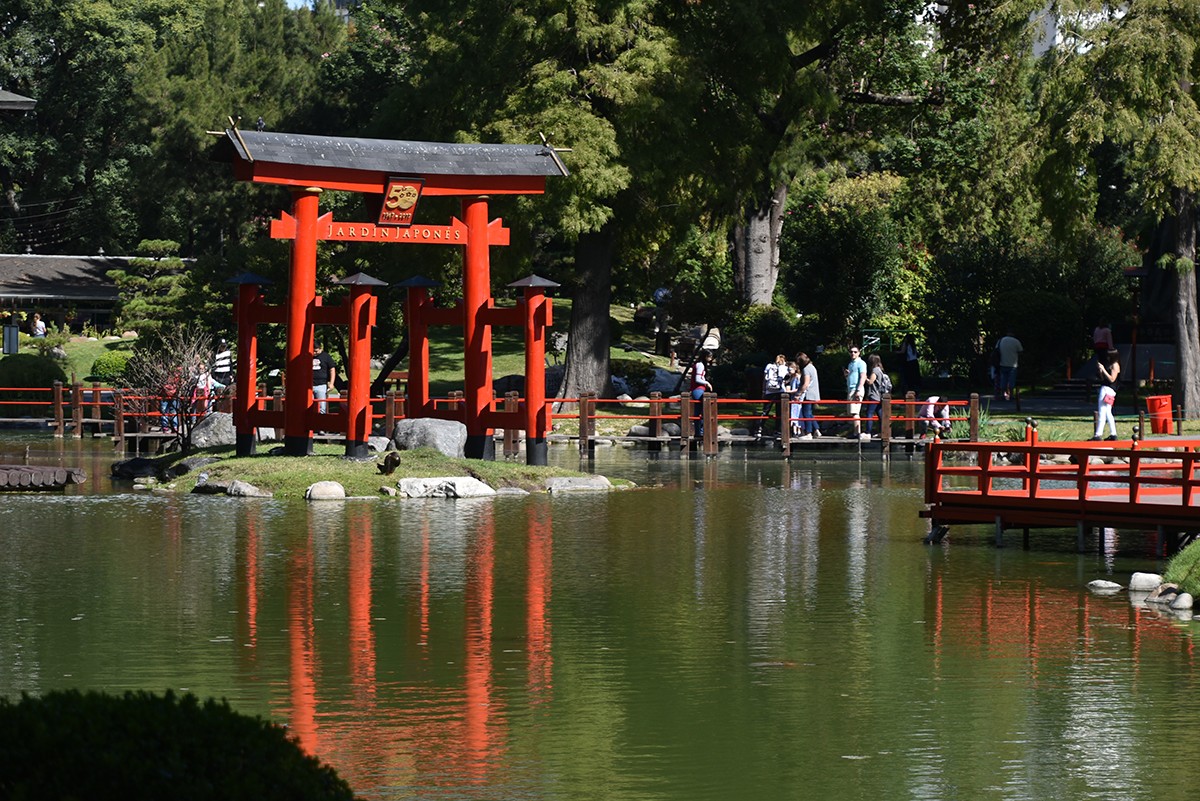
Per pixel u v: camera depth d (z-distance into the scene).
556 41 46.09
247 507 28.36
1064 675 14.68
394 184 31.31
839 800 10.75
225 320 55.19
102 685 13.85
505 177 32.59
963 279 58.56
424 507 28.58
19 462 38.19
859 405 43.12
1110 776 11.32
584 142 44.75
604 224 50.66
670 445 44.84
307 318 31.72
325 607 18.00
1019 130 45.84
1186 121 41.22
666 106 45.56
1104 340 56.84
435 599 18.62
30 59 97.25
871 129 58.91
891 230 58.44
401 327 52.78
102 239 98.06
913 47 54.84
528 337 32.94
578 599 18.73
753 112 50.88
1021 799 10.77
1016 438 41.94
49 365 58.44
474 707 13.33
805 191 67.56
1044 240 61.03
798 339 58.03
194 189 74.50
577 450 43.31
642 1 46.19
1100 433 39.06
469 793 10.85
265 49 79.94
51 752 6.70
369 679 14.33
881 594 19.25
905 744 12.23
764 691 14.01
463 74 47.69
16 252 99.12
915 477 35.56
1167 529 22.28
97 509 27.94
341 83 69.62
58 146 97.25
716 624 17.20
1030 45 44.53
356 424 31.67
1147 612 18.09
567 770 11.44
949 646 16.05
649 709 13.33
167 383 41.38
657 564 21.66
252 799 6.70
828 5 50.06
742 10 47.22
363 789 10.93
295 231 31.31
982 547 23.72
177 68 77.50
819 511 28.41
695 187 49.66
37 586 19.34
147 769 6.67
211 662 14.97
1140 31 40.78
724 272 67.50
